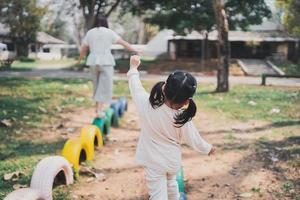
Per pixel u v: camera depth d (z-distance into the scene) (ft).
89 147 18.76
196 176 17.06
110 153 20.42
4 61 71.31
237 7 102.01
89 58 23.29
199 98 41.39
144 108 10.82
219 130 26.07
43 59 164.96
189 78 10.30
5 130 23.58
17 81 53.62
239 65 117.39
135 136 24.56
